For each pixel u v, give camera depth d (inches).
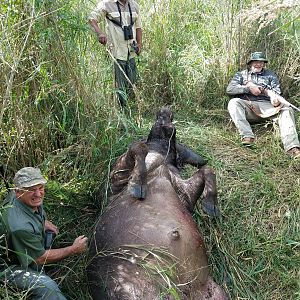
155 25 193.9
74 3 140.3
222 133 165.8
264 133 167.2
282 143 158.6
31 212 101.0
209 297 99.3
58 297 97.6
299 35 179.5
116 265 99.5
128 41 174.9
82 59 136.1
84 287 108.3
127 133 136.8
